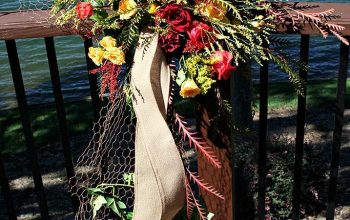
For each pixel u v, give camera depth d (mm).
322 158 4039
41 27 1681
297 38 6895
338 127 1873
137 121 1614
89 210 2123
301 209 3381
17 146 5102
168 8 1469
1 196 4102
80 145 4973
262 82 1875
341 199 3572
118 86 1681
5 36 1682
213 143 1823
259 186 2090
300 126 1921
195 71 1529
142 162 1644
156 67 1558
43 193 2090
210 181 1910
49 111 5957
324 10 1646
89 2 1591
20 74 1850
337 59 8102
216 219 1979
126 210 1927
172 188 1662
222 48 1564
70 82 8023
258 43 1598
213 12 1487
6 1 10898
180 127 1687
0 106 7312
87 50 1835
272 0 1665
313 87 6266
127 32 1535
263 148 1997
